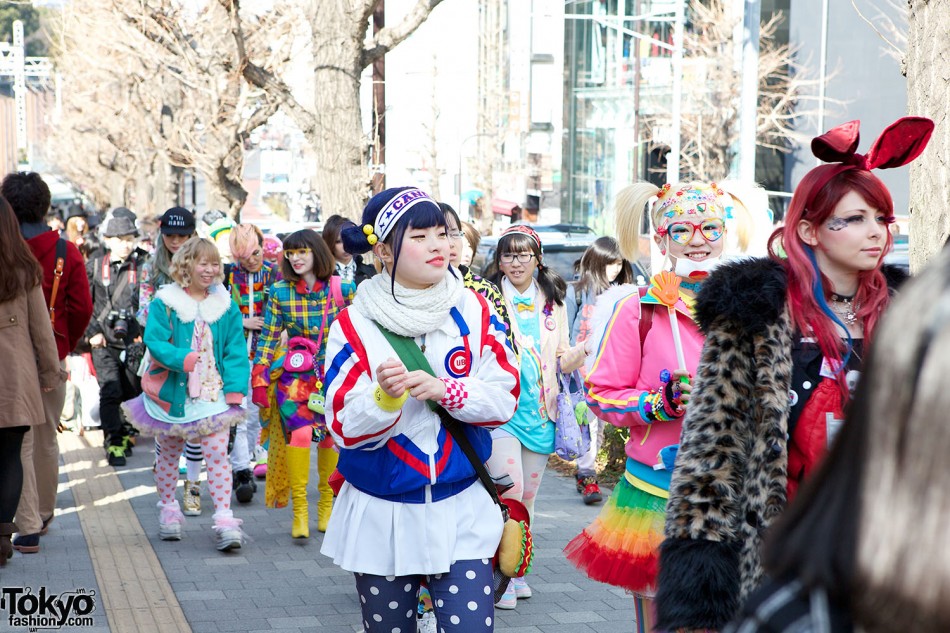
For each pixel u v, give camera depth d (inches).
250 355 336.8
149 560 254.8
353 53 456.8
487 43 1644.9
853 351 115.4
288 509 316.8
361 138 461.7
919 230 189.5
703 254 152.4
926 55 186.1
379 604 140.6
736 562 110.7
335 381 139.6
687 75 1149.7
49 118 2033.7
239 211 701.3
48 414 267.3
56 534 277.6
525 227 237.0
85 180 1763.0
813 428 112.7
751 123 1026.7
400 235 138.0
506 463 216.7
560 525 297.9
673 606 110.3
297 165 2011.6
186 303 260.2
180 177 1179.9
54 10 1061.8
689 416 115.8
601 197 1508.4
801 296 114.7
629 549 144.4
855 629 45.8
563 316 237.0
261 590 232.1
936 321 43.0
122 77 914.1
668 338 147.6
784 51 1153.4
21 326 230.7
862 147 1090.1
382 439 135.0
